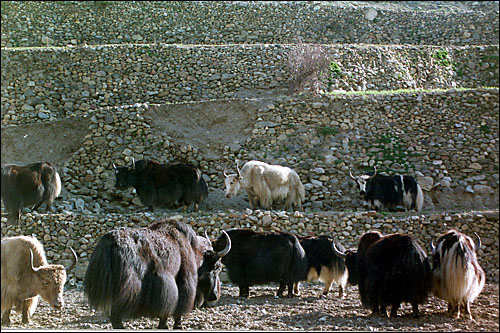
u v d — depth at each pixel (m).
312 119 19.09
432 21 28.61
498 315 9.45
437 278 9.23
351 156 18.25
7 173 14.48
